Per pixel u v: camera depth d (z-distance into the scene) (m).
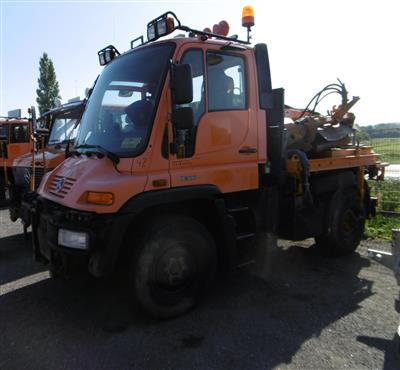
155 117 3.59
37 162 6.88
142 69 3.88
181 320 3.80
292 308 4.04
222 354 3.21
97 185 3.40
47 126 8.67
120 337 3.50
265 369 3.01
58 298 4.35
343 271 5.14
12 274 5.16
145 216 3.71
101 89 4.34
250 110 4.32
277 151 4.67
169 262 3.68
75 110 7.68
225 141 4.08
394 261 3.34
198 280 3.97
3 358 3.20
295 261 5.54
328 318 3.81
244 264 4.35
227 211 4.12
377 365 3.04
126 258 3.65
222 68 4.07
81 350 3.30
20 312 4.02
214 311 3.98
